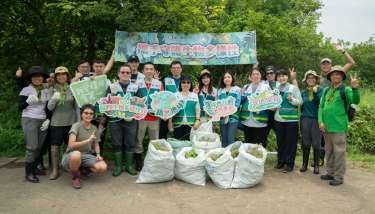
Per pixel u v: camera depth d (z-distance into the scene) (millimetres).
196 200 5434
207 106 6816
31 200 5332
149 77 6684
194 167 6020
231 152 6352
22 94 6008
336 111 6094
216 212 5023
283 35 13602
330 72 6172
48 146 6863
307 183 6309
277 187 6078
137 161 6781
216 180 5973
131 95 6438
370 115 10289
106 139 8305
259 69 7453
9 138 8477
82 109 5965
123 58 7496
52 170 6680
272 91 6711
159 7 7465
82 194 5598
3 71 8789
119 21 7004
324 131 6281
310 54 15852
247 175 5910
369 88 19734
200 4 8742
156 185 6035
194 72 8461
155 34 7641
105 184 6047
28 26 8391
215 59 7836
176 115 6828
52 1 7859
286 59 14695
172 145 6480
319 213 5062
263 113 6867
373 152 9711
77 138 6023
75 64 8531
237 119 6930
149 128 6746
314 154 6859
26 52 8555
